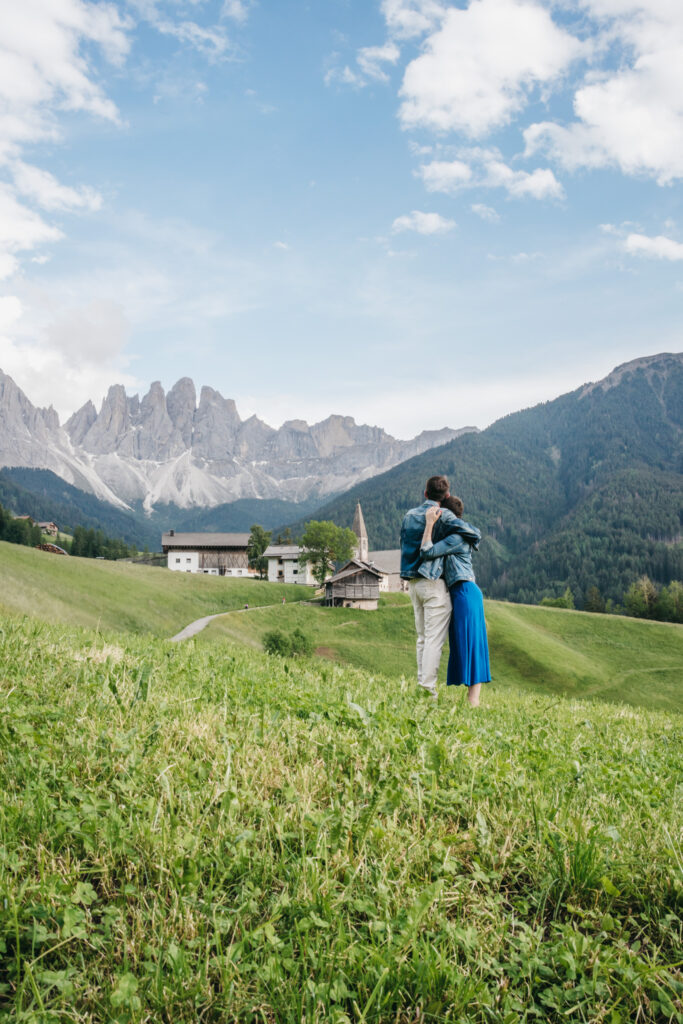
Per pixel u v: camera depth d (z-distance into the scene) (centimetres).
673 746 721
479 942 240
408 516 792
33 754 341
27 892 238
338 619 9625
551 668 7512
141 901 245
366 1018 203
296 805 318
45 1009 192
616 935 263
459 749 452
